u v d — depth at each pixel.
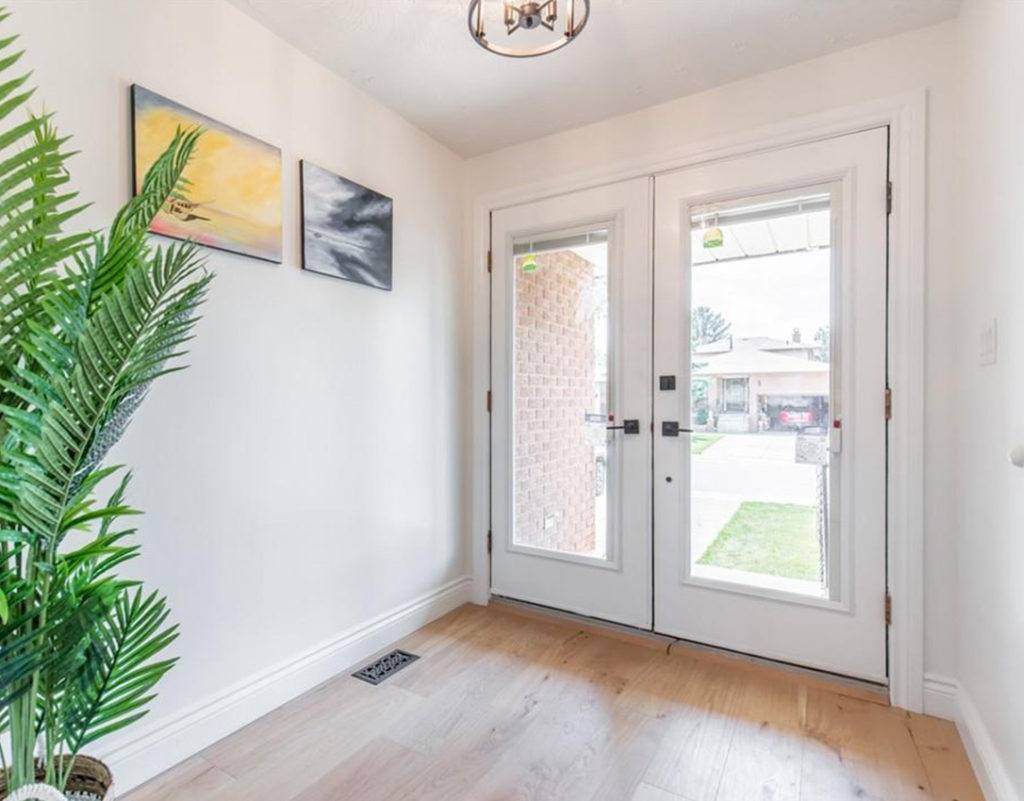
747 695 1.87
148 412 1.45
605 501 2.40
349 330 2.08
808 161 1.98
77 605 0.89
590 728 1.68
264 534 1.76
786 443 2.03
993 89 1.38
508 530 2.67
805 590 2.00
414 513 2.40
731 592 2.12
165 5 1.49
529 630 2.39
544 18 1.38
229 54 1.65
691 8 1.68
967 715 1.57
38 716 0.94
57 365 0.77
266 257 1.75
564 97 2.19
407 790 1.42
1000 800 1.28
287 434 1.83
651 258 2.29
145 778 1.43
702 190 2.18
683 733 1.66
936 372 1.76
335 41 1.83
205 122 1.58
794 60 1.96
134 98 1.42
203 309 1.58
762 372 2.08
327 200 1.97
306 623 1.90
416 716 1.75
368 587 2.16
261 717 1.73
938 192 1.76
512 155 2.62
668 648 2.21
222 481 1.63
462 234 2.72
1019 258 1.20
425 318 2.47
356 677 1.99
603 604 2.41
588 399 2.45
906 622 1.79
